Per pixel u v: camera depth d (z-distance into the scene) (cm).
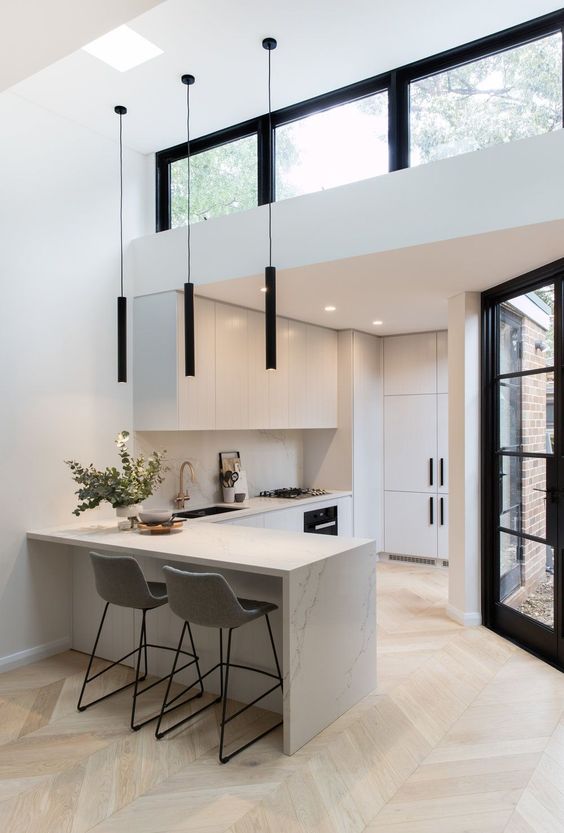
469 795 251
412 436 653
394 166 392
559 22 331
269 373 545
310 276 416
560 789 255
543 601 400
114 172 467
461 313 467
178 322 452
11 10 190
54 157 422
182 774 269
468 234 330
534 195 311
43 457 411
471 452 462
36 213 409
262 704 334
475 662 391
